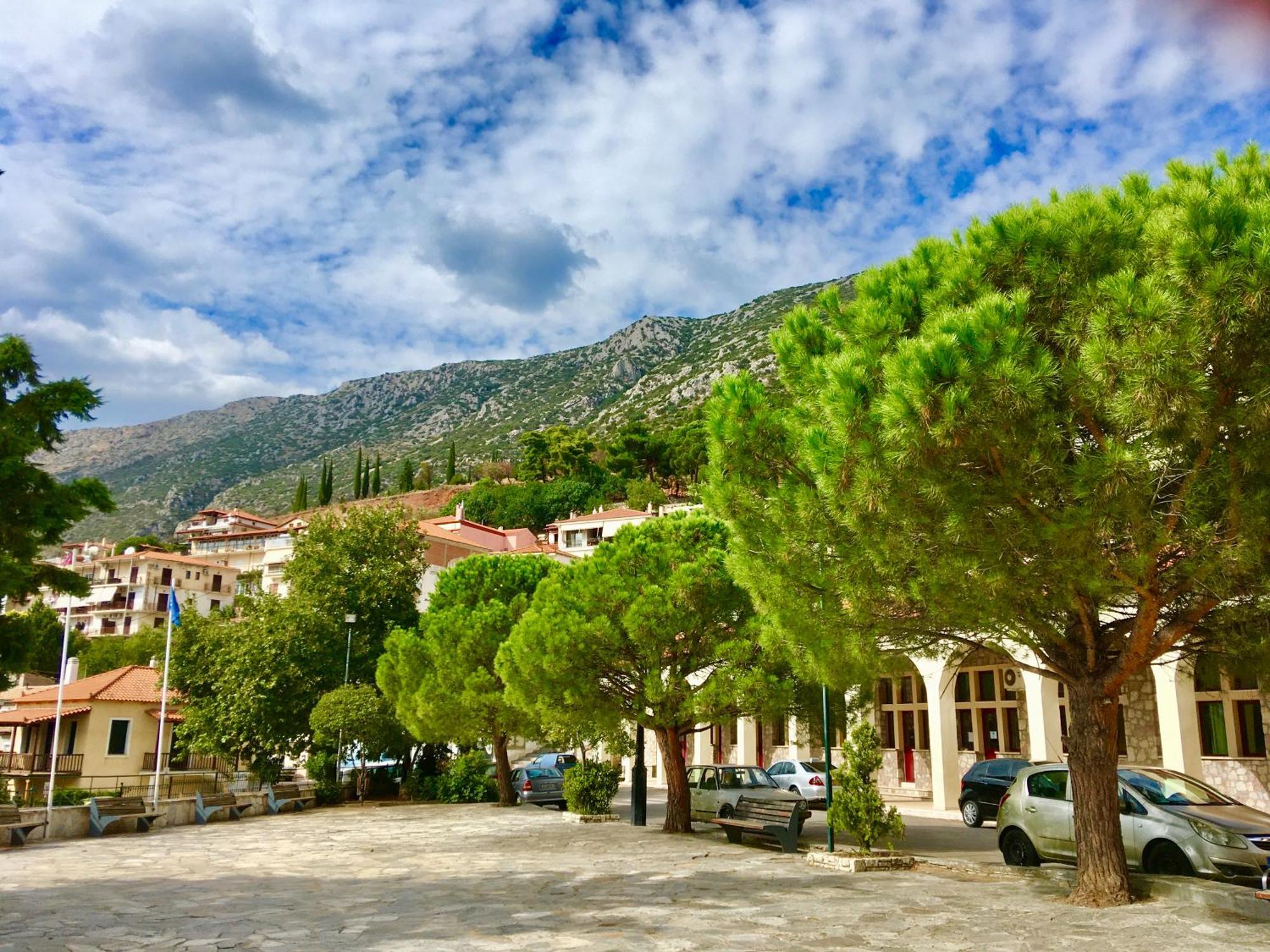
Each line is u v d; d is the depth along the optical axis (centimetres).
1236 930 795
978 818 1875
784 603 936
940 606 867
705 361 19150
